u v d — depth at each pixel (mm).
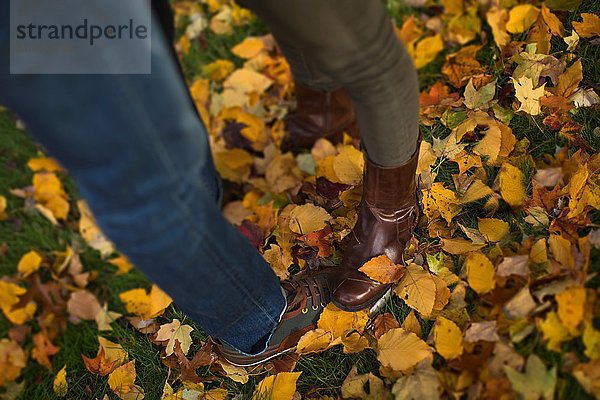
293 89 1918
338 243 1573
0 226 1769
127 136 723
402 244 1428
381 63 967
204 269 950
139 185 765
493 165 1562
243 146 1843
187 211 833
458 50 1852
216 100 1932
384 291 1410
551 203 1412
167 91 752
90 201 787
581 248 1251
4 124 1902
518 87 1556
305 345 1390
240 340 1252
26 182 1852
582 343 1187
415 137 1216
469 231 1464
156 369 1498
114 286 1654
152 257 862
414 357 1295
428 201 1540
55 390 1507
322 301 1409
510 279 1323
